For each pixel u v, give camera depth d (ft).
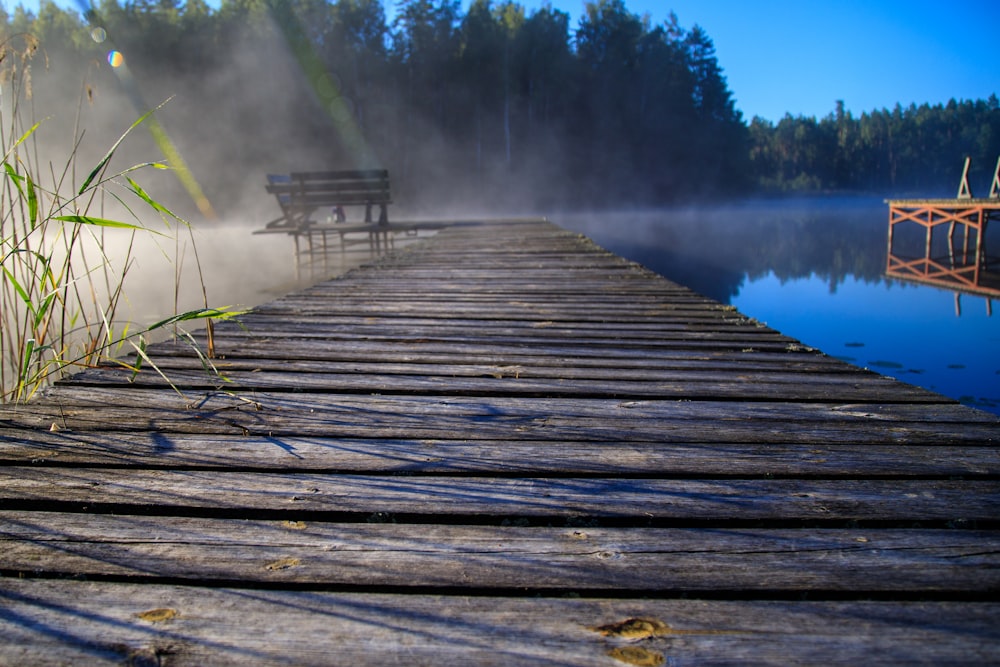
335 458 4.97
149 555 3.57
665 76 115.65
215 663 2.74
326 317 10.77
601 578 3.39
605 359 8.26
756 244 50.55
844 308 23.61
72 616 3.04
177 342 8.84
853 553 3.65
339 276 15.64
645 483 4.58
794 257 40.96
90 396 6.37
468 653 2.83
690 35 128.47
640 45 118.93
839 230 67.87
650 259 39.96
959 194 32.27
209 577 3.36
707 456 5.07
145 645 2.85
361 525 3.95
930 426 5.71
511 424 5.82
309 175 27.84
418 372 7.53
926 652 2.84
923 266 36.14
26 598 3.18
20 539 3.72
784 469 4.80
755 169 188.85
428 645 2.88
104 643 2.85
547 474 4.73
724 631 2.99
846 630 2.99
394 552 3.64
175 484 4.45
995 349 16.94
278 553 3.61
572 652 2.84
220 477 4.59
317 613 3.09
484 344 8.99
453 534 3.86
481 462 4.93
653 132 114.52
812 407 6.31
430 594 3.29
